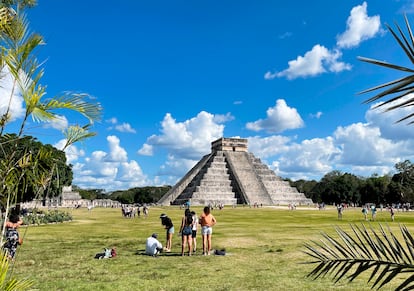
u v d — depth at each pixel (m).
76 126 5.05
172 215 54.72
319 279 10.57
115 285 9.98
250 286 9.84
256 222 37.12
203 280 10.57
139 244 19.09
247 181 110.12
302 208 84.25
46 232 26.02
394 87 2.52
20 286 4.47
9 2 4.76
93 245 18.62
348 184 121.06
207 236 15.59
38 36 4.43
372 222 35.97
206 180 106.62
